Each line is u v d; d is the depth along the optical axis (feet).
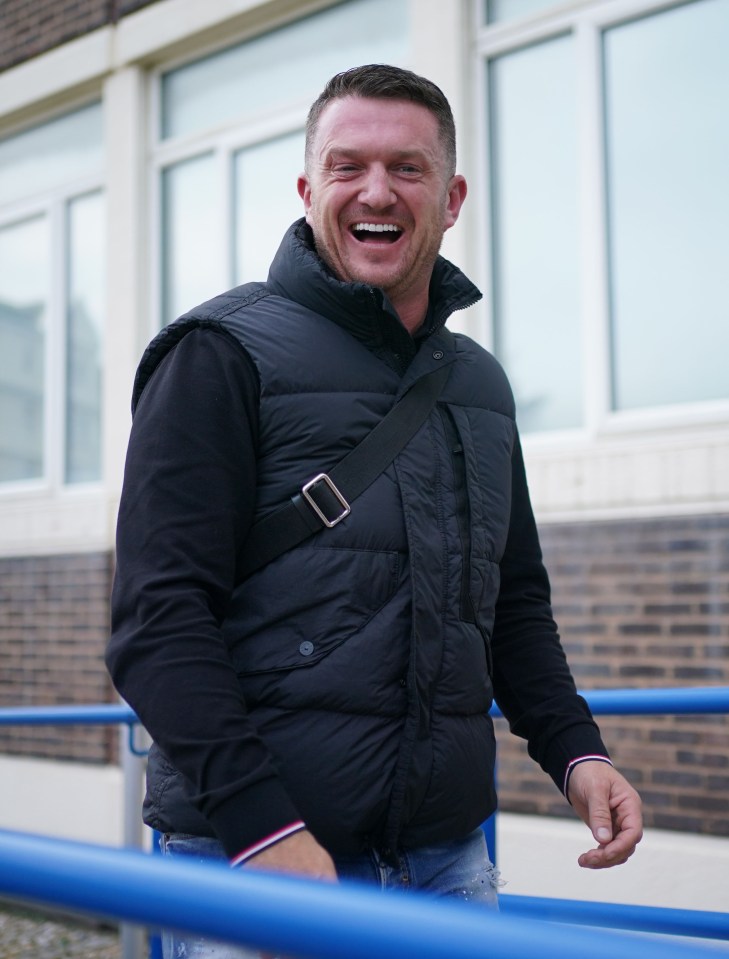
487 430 5.40
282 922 2.23
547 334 14.19
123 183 18.58
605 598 12.93
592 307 13.69
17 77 20.07
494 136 14.76
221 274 17.69
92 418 19.56
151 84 18.67
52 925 16.22
